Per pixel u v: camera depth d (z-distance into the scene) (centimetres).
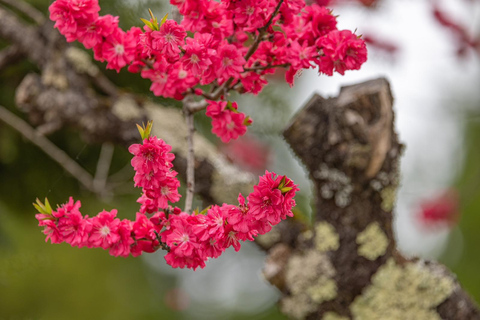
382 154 211
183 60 179
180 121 232
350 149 209
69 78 230
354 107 209
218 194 225
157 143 174
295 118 212
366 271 213
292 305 215
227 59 182
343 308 213
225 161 228
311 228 221
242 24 184
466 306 214
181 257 177
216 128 190
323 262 214
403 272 214
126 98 231
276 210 173
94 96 230
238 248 176
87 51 241
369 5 246
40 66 234
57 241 177
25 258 246
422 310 213
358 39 183
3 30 235
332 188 213
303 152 212
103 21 185
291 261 217
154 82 192
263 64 189
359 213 213
